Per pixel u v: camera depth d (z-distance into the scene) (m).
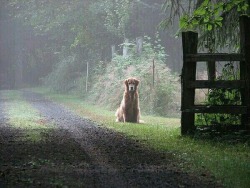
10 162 10.78
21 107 30.77
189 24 14.98
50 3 46.91
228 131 14.89
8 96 45.09
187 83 15.03
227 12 17.45
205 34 18.22
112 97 31.23
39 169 9.95
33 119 22.44
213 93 15.46
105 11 43.53
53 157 11.58
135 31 43.78
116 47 46.00
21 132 16.97
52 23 47.59
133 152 12.47
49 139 15.05
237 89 15.21
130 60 33.97
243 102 14.75
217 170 9.88
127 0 40.28
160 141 14.59
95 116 25.12
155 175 9.45
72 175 9.35
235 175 9.41
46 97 43.34
